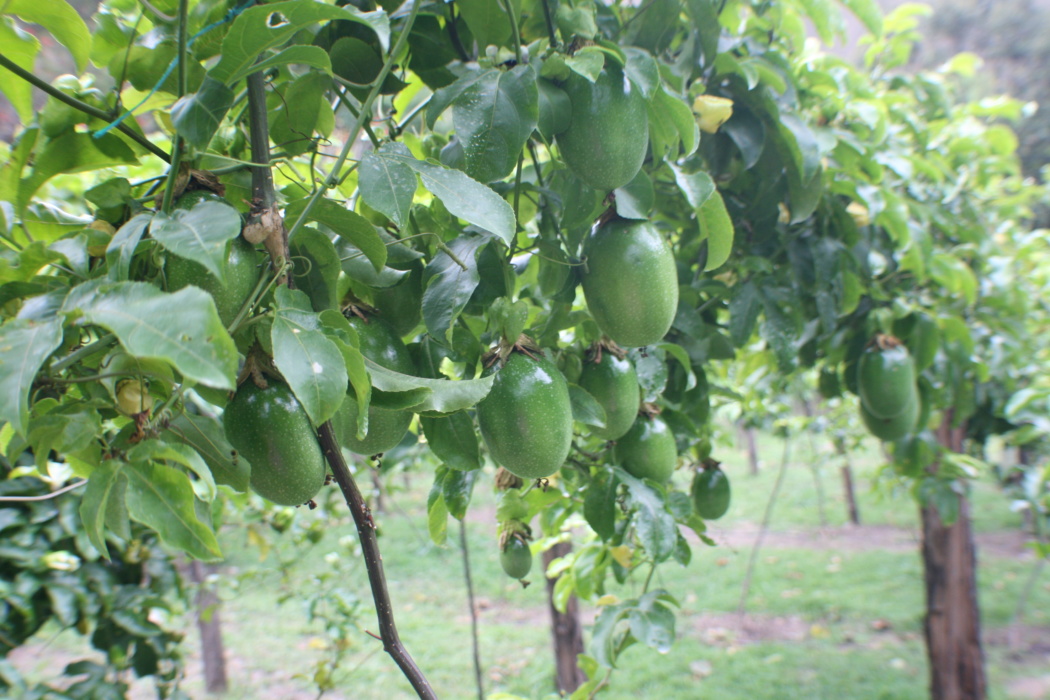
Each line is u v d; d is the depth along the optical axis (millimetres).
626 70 1430
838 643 6938
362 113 1213
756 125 2029
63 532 2707
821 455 8438
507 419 1446
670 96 1512
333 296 1336
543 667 6590
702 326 2119
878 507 11484
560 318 1766
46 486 2701
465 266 1314
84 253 1105
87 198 1136
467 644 7195
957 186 3588
